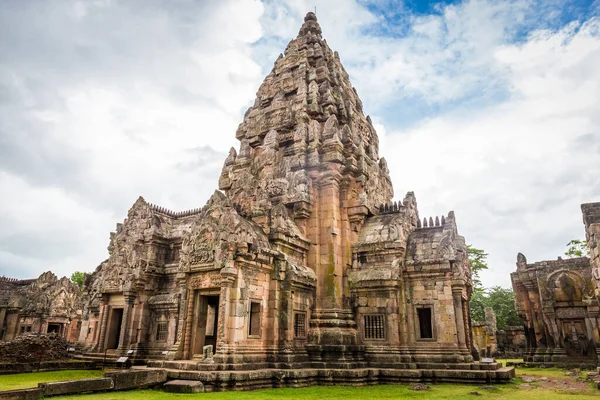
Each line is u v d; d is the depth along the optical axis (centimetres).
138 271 3139
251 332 2031
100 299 3294
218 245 1994
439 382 1975
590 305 3011
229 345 1834
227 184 3089
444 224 2592
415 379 1992
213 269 1977
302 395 1574
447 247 2358
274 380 1834
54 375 2258
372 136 3456
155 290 3238
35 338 2838
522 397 1525
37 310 4506
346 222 2614
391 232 2498
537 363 3059
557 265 3366
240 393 1594
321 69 3125
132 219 3484
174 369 1808
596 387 1761
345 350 2175
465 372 1956
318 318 2325
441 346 2223
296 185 2586
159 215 3516
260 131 3083
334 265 2434
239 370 1781
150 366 1955
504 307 6112
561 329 3155
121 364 2702
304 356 2139
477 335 4094
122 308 3212
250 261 1995
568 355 3100
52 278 4794
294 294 2194
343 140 2797
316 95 2964
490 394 1614
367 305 2388
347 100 3228
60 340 3067
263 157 2903
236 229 1986
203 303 2092
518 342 4400
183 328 2017
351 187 2714
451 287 2292
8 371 2338
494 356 4306
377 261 2508
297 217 2547
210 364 1752
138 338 3055
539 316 3362
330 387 1858
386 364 2197
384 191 3241
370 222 2702
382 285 2347
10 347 2662
